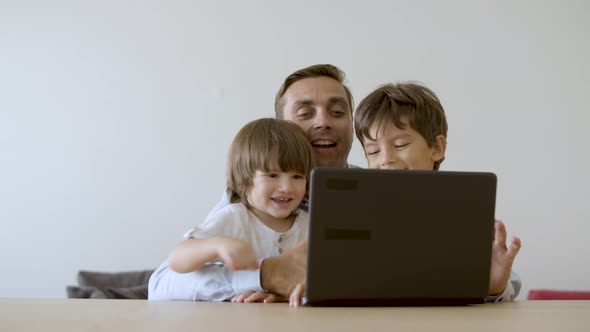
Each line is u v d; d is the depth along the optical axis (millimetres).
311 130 1725
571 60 3961
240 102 4094
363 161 3809
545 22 3975
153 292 1277
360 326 645
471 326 652
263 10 4117
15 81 4184
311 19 4078
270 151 1311
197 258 1073
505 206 3889
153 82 4137
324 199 853
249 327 626
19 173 4117
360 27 4047
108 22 4184
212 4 4145
